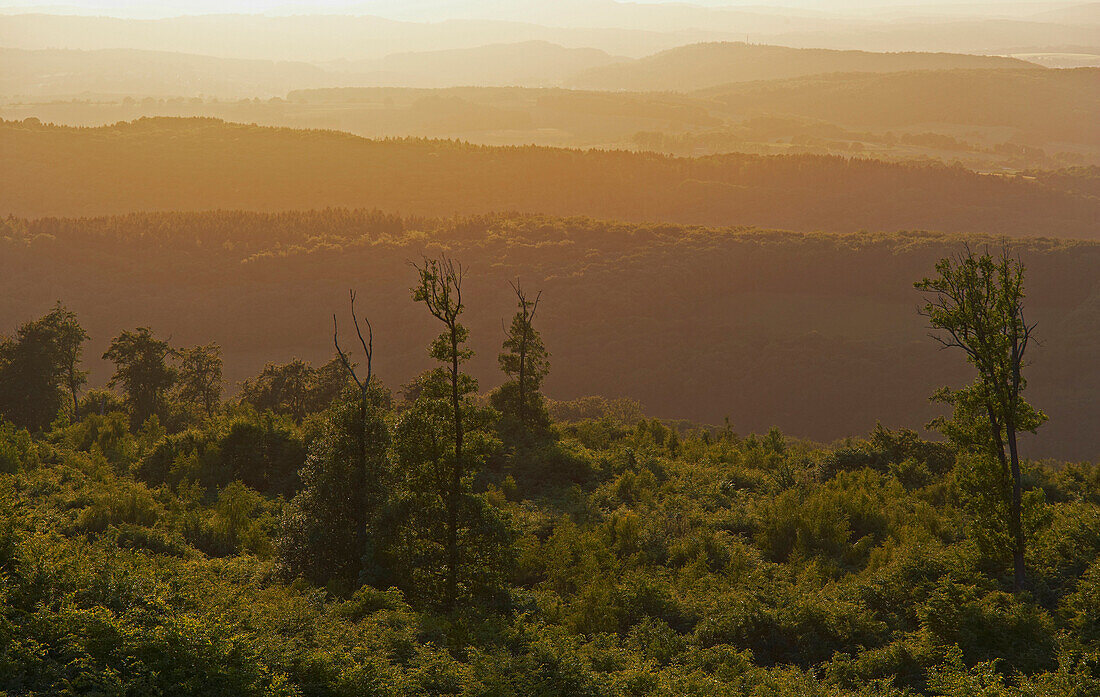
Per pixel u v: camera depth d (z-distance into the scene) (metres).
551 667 38.69
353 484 56.59
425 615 45.66
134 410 140.25
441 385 53.84
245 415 101.50
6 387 129.75
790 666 43.78
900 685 41.25
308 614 42.09
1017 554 51.88
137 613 35.78
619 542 68.00
